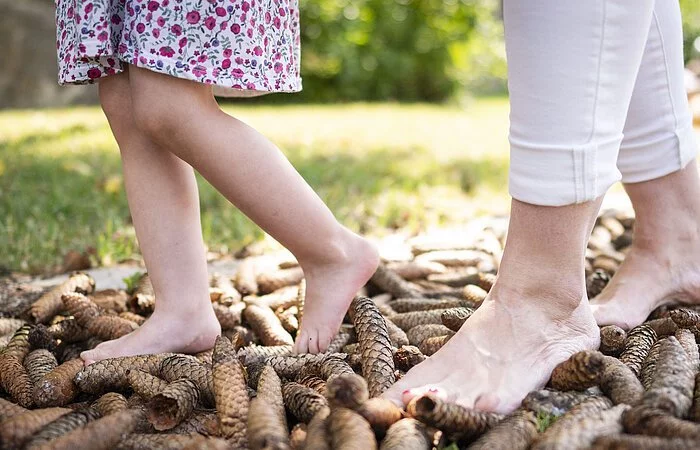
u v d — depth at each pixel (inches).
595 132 55.3
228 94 72.7
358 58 402.0
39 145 224.1
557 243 57.5
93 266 109.7
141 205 68.5
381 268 91.7
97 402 58.9
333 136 256.2
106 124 275.1
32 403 59.6
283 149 223.1
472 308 77.3
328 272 68.7
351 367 64.0
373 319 65.2
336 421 47.4
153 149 67.8
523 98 55.7
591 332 60.8
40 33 354.9
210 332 70.6
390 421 50.3
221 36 61.0
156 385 58.6
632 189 75.0
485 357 57.1
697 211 74.5
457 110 373.7
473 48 411.5
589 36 53.6
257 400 51.8
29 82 352.8
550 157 55.4
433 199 154.1
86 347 74.1
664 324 67.6
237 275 94.7
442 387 55.3
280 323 79.7
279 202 64.4
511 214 59.1
